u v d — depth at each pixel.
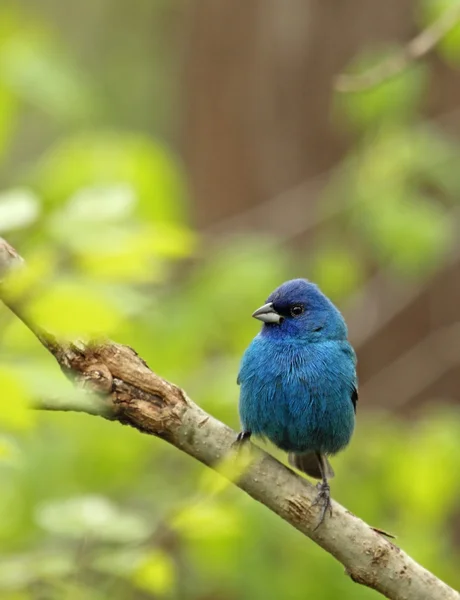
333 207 13.95
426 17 12.10
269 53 16.41
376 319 15.48
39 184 11.34
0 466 10.57
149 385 6.75
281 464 7.11
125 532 8.32
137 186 11.48
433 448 11.84
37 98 11.89
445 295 15.78
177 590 12.05
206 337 12.50
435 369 15.65
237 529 10.04
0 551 10.43
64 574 8.27
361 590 11.64
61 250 4.93
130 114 21.05
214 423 6.95
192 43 17.00
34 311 4.62
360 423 12.90
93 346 6.61
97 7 22.25
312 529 7.03
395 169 13.45
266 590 11.41
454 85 15.97
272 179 16.34
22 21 12.69
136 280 5.51
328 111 16.22
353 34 16.16
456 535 14.79
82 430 11.78
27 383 5.44
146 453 12.07
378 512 12.12
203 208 16.62
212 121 16.66
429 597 7.04
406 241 13.20
